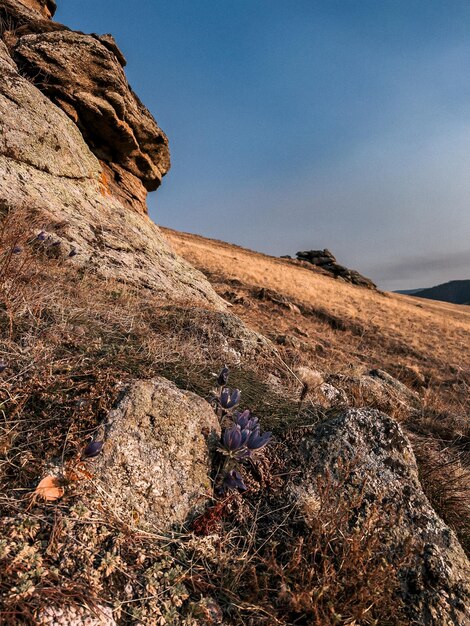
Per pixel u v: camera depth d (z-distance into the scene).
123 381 2.30
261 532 1.94
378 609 1.66
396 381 6.25
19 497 1.62
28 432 1.92
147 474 1.87
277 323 13.20
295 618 1.60
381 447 2.40
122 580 1.50
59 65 10.17
